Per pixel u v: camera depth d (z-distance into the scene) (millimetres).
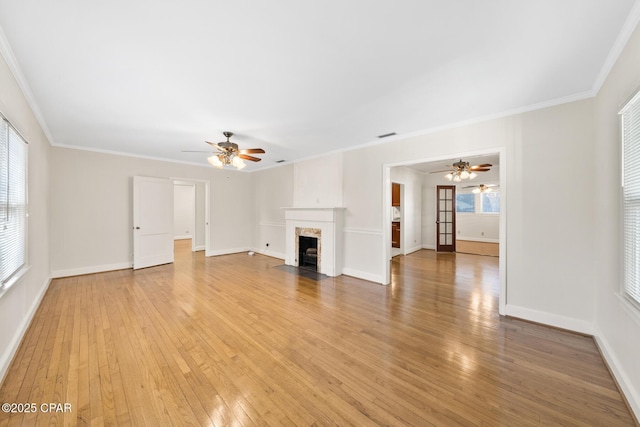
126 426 1512
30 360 2152
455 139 3482
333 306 3387
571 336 2604
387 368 2084
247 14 1578
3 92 1986
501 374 2010
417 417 1593
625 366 1815
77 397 1736
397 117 3305
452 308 3332
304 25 1681
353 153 4801
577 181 2660
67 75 2303
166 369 2051
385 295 3822
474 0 1465
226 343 2451
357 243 4766
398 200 7781
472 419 1578
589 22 1627
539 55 1987
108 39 1817
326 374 2004
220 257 6777
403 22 1650
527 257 2939
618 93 1969
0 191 2004
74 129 3799
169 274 5000
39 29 1704
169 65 2152
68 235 4738
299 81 2414
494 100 2789
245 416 1596
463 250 7684
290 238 5875
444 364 2141
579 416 1604
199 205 8016
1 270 2020
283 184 6500
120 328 2736
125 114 3209
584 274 2631
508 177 3049
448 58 2041
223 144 3814
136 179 5344
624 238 1893
